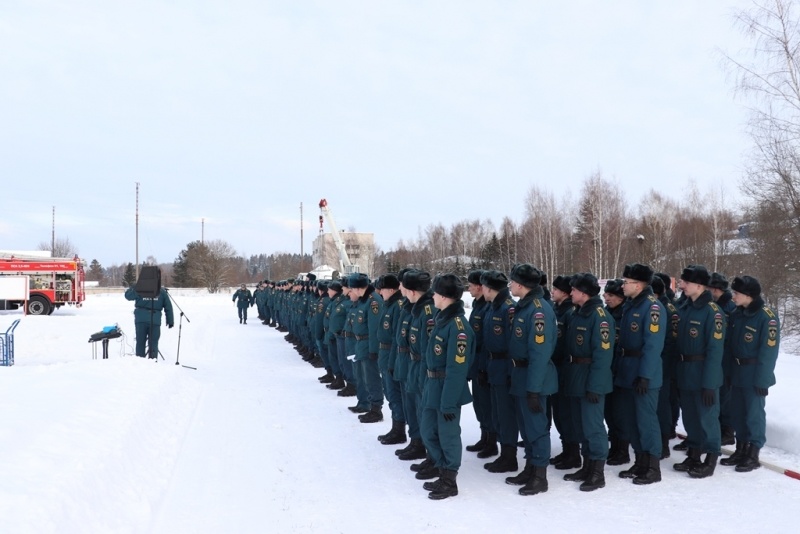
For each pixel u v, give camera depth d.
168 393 8.55
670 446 7.12
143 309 12.23
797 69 16.59
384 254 85.50
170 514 4.82
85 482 4.23
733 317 6.36
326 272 45.34
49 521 3.45
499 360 6.14
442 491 5.36
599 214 41.75
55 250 89.12
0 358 12.70
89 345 15.84
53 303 27.94
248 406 9.25
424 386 5.67
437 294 5.56
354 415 8.73
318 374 12.66
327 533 4.55
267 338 20.47
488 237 70.94
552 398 6.48
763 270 20.16
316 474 6.03
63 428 5.42
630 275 6.01
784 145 17.91
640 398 5.79
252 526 4.67
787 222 19.53
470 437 7.64
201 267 79.62
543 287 6.72
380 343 7.53
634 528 4.63
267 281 26.48
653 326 5.77
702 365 5.96
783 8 16.55
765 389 6.00
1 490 3.72
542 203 46.84
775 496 5.32
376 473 6.08
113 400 6.96
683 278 6.14
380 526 4.70
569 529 4.62
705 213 44.19
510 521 4.80
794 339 19.83
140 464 5.48
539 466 5.53
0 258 28.02
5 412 5.86
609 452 6.53
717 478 5.86
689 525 4.68
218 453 6.64
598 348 5.68
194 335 17.78
